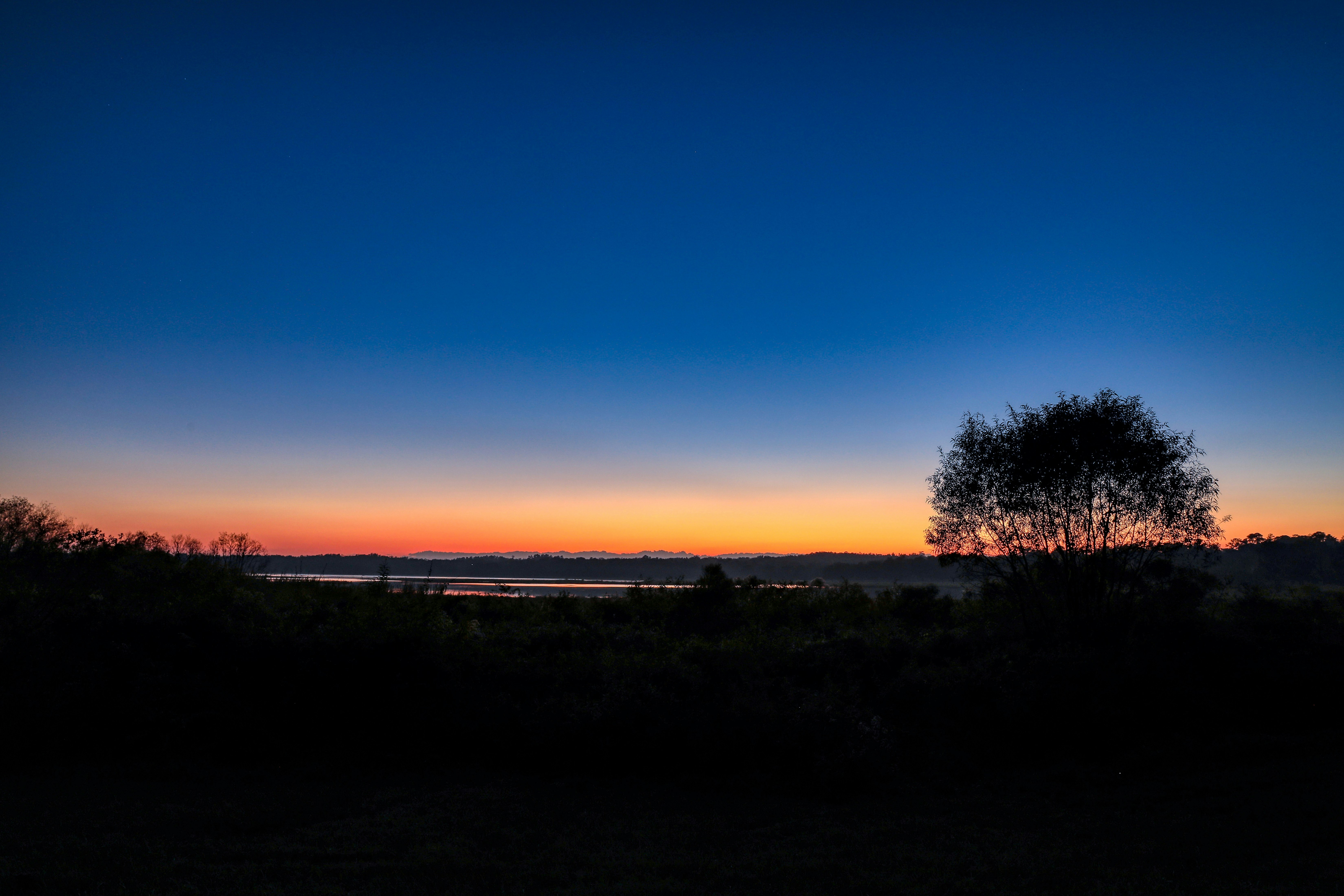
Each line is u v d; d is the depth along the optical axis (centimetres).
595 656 1697
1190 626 2006
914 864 891
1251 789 1260
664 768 1308
